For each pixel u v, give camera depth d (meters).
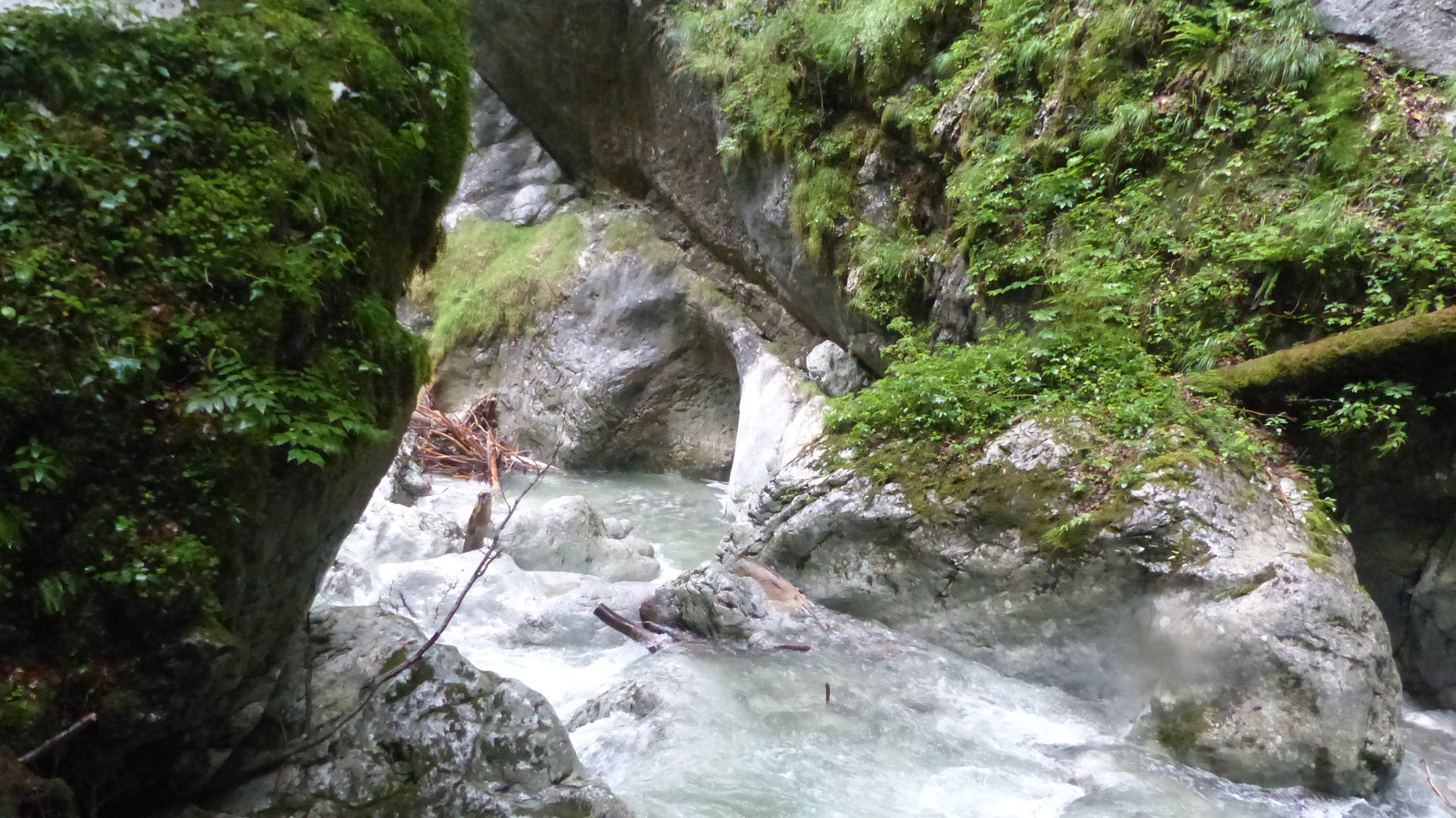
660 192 12.09
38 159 2.44
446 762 3.34
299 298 2.77
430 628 5.91
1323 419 5.62
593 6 11.67
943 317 8.20
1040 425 5.95
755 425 9.63
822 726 4.82
